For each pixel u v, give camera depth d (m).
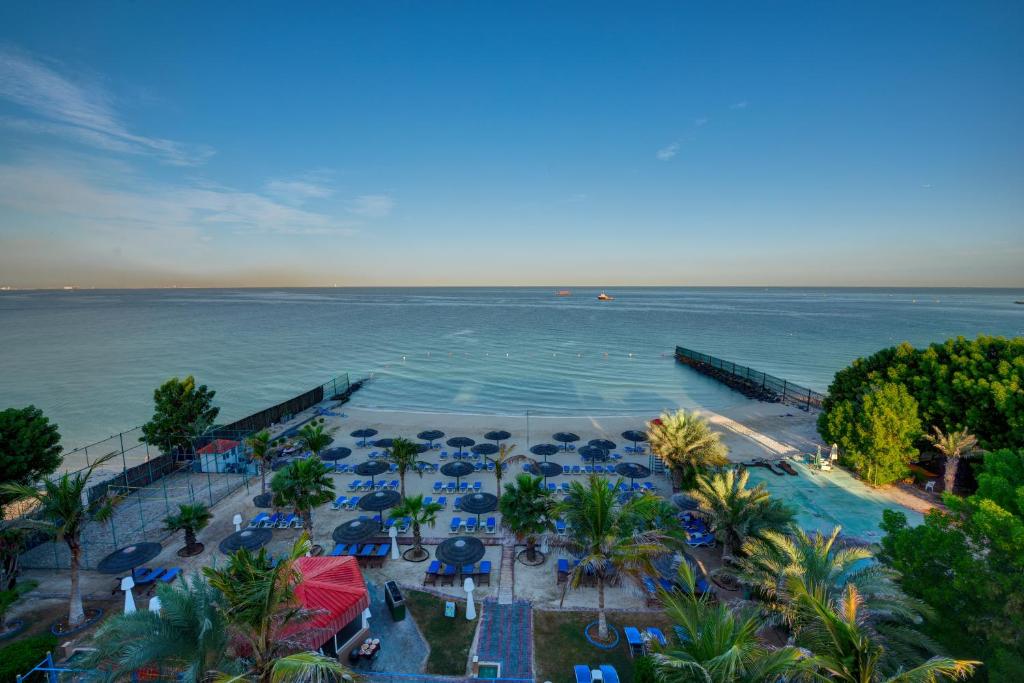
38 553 25.62
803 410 55.00
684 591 21.16
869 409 34.69
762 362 89.38
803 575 16.25
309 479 23.80
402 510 24.22
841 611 13.53
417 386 71.06
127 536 27.47
